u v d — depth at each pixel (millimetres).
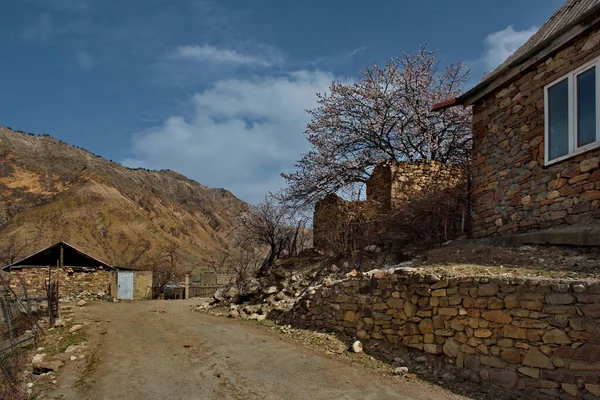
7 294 10977
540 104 8242
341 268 12461
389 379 6539
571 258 6703
